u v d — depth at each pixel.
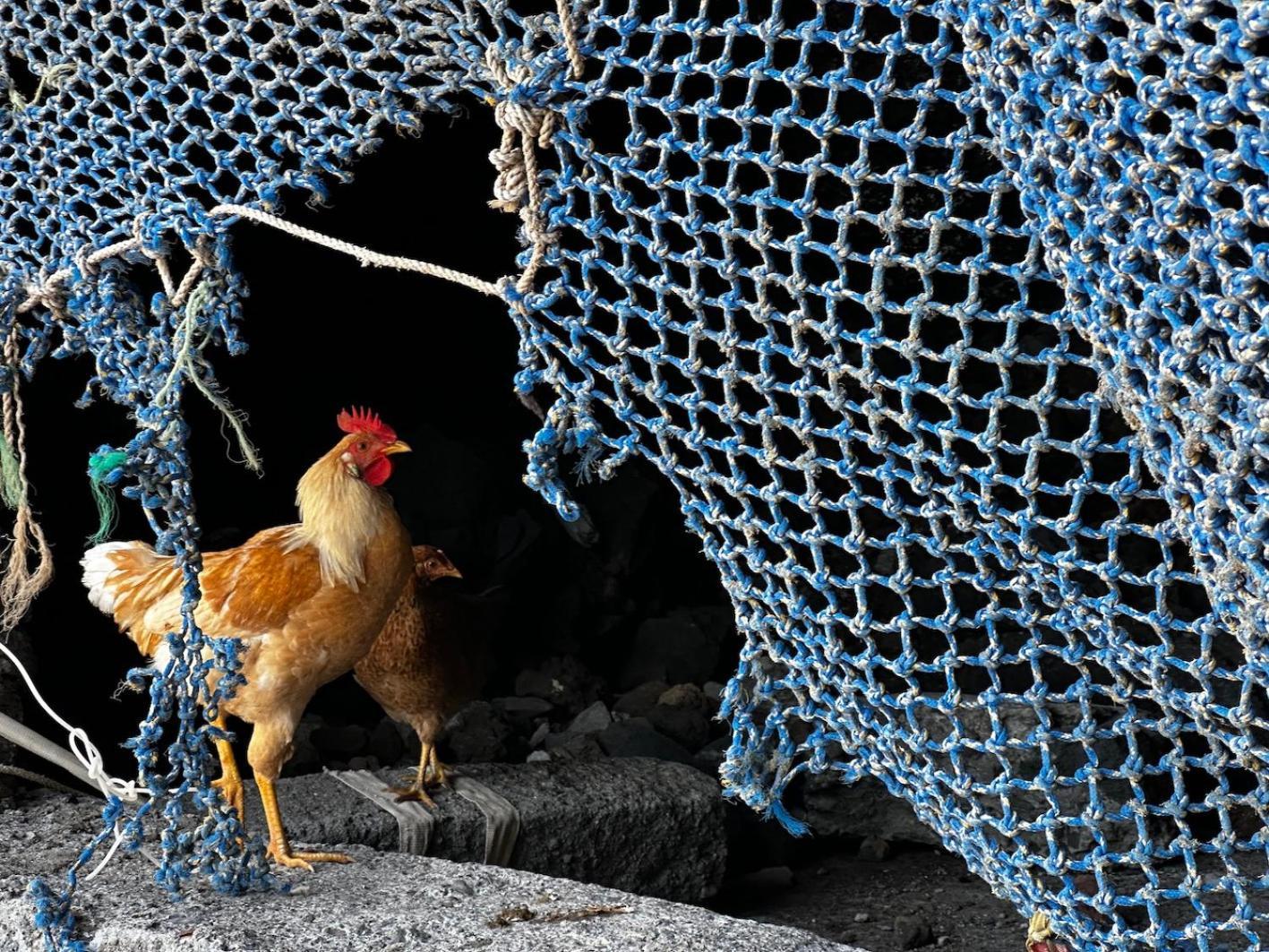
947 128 3.20
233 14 2.36
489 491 6.97
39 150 2.47
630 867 4.07
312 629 3.31
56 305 2.50
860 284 3.15
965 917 4.06
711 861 4.20
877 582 1.70
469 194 8.29
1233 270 1.23
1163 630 1.55
